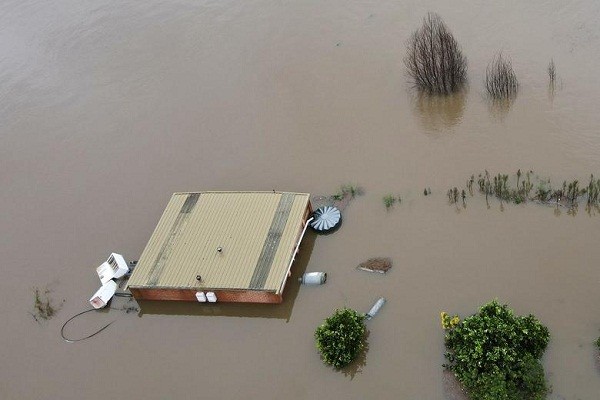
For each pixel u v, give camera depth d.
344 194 22.50
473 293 18.31
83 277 21.72
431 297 18.45
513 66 26.52
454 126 24.55
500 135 23.59
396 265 19.62
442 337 17.36
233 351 18.34
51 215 24.66
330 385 16.94
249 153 25.38
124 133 28.02
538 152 22.47
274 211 20.80
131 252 22.11
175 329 19.33
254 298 18.95
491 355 15.52
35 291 21.56
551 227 19.86
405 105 26.06
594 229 19.53
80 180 26.06
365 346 17.61
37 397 18.22
